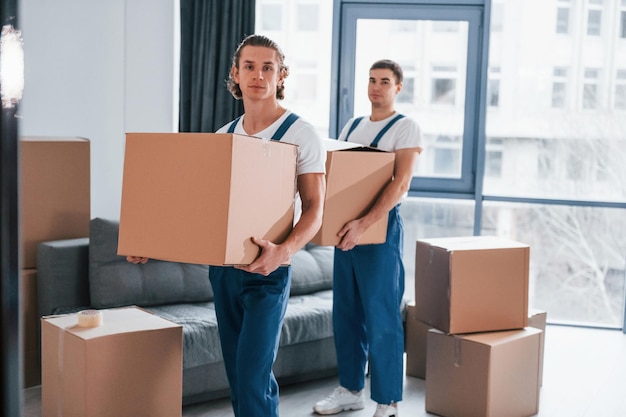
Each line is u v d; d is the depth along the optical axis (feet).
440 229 16.75
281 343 11.05
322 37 16.47
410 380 12.32
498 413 10.16
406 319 12.63
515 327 10.73
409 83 16.24
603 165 16.02
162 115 15.38
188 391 10.29
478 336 10.35
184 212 6.29
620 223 16.20
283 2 16.51
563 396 11.65
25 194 11.39
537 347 10.66
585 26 15.76
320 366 11.81
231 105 15.39
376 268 9.83
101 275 11.38
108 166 14.94
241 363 7.26
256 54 7.25
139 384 8.01
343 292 10.33
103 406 7.76
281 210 6.89
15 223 1.82
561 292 16.61
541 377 11.75
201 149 6.22
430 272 10.80
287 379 11.44
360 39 16.19
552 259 16.56
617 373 12.94
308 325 11.44
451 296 10.28
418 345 12.39
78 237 12.00
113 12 14.80
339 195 8.93
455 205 16.61
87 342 7.59
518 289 10.69
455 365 10.34
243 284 7.36
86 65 14.32
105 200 14.94
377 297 9.88
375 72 10.21
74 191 11.89
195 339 10.27
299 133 7.27
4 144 1.79
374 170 9.25
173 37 15.26
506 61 16.07
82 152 11.92
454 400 10.38
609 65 15.79
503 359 10.11
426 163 16.43
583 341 15.10
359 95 16.31
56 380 8.11
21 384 1.85
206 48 15.34
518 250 10.64
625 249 16.22
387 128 10.09
